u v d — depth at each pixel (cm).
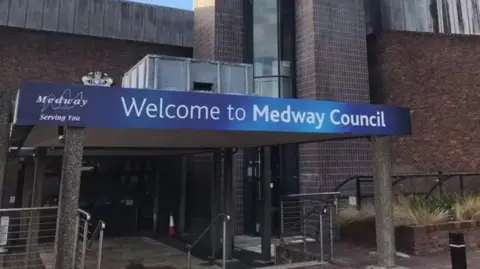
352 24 1303
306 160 1211
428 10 1423
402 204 957
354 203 1076
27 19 1269
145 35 1420
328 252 839
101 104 521
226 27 1330
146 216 1479
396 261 777
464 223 891
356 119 687
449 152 1362
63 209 520
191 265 952
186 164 1430
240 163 1280
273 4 1330
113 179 1452
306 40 1269
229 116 588
